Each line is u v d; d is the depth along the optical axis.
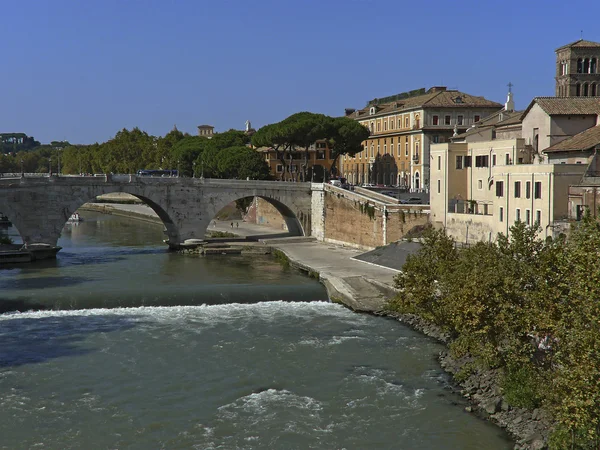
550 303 43.50
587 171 73.12
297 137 155.62
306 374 55.59
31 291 81.94
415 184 162.25
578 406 35.84
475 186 99.94
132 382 54.06
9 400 50.50
